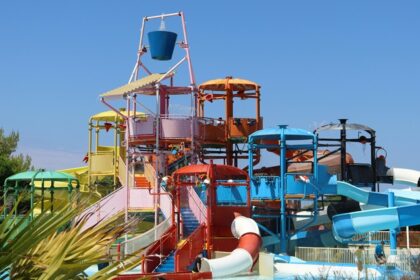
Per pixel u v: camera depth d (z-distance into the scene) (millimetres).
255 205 29125
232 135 32844
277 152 34125
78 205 5039
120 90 29641
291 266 22812
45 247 4570
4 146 41906
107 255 4719
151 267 22734
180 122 29156
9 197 5254
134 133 29172
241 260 22438
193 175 26828
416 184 32844
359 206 30516
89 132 35469
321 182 28328
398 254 21922
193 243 23656
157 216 27312
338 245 29562
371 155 30797
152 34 23344
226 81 33469
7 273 4348
